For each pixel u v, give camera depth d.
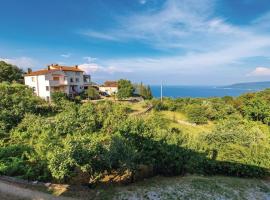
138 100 56.31
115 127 20.17
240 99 47.94
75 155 10.97
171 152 13.49
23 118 24.72
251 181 13.70
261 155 14.93
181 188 11.73
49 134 19.98
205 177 13.79
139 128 14.88
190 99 48.81
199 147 15.27
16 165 12.73
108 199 10.16
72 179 11.57
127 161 11.47
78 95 53.72
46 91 47.94
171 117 37.06
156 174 13.75
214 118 36.84
